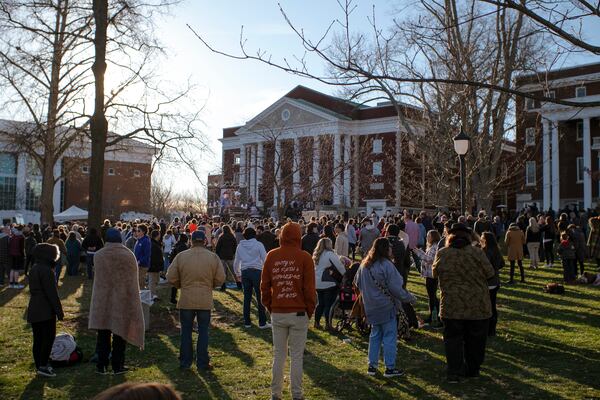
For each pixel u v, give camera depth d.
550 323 11.73
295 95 69.25
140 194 71.44
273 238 16.44
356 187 55.47
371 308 8.08
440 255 7.96
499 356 9.27
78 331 11.49
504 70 18.11
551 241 21.98
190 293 8.62
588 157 47.94
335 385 7.82
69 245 22.05
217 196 52.28
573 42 6.32
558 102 6.59
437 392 7.45
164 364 9.02
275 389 7.09
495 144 23.67
